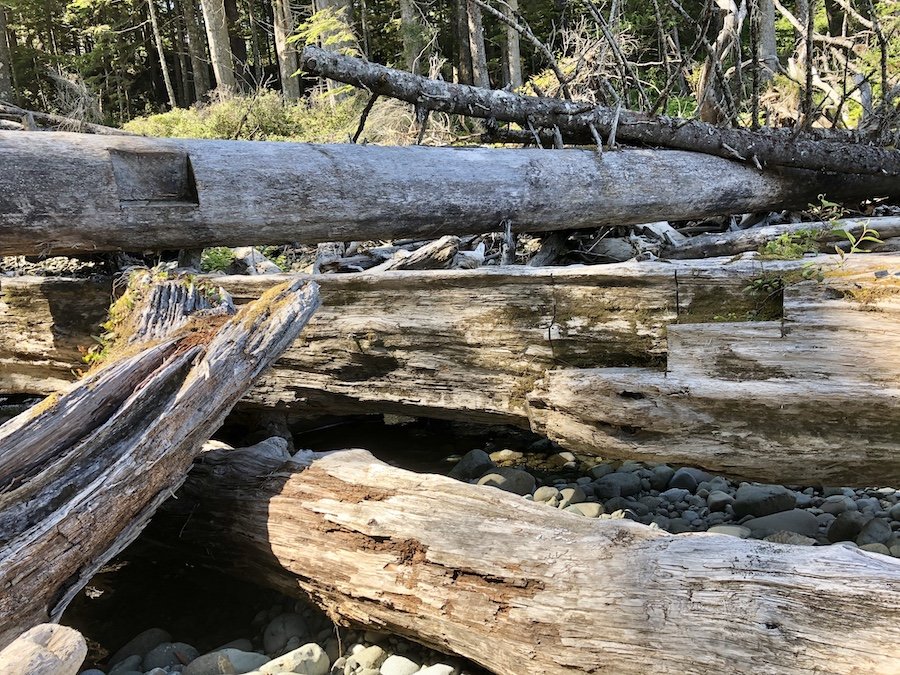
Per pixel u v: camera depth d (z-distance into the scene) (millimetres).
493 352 3551
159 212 3994
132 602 2973
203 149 4125
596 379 3045
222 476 2994
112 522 2242
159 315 3145
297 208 4254
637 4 11539
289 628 2619
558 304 3346
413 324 3715
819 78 7523
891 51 8273
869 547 2746
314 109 13633
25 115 7641
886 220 4496
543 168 4895
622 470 3961
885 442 2580
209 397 2553
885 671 1606
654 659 1854
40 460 2201
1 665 1470
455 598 2195
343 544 2500
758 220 6160
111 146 3922
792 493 3387
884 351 2566
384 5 19625
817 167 5594
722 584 1893
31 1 23406
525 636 2033
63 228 3807
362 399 3984
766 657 1740
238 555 2832
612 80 8016
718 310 2998
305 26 11312
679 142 5461
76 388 2350
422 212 4566
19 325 4762
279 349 2832
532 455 4320
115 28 23625
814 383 2645
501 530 2285
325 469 2822
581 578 2053
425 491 2537
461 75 16828
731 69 7473
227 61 19000
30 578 2027
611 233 5844
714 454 2842
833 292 2738
